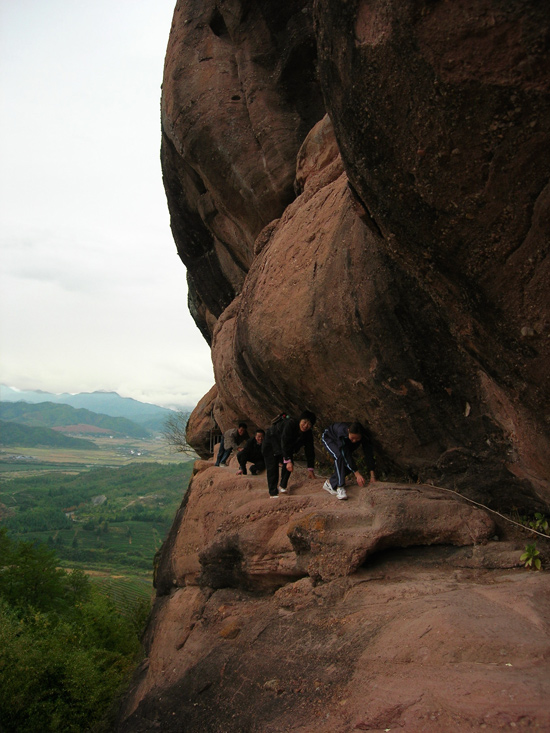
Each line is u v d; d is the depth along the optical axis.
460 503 5.34
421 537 5.21
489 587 4.27
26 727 7.28
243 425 10.81
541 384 3.88
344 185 6.73
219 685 4.90
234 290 12.67
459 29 3.03
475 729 2.74
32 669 7.67
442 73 3.20
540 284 3.49
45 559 21.39
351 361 6.24
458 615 3.72
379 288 5.57
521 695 2.83
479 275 3.78
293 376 7.25
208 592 6.99
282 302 7.17
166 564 9.05
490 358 4.25
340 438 6.41
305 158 8.50
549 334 3.59
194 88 9.88
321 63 4.11
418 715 2.99
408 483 6.54
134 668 8.57
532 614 3.62
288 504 6.45
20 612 19.14
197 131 9.70
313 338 6.59
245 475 8.30
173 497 150.50
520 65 2.92
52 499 143.50
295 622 4.89
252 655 4.89
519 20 2.83
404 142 3.66
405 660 3.52
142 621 15.37
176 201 12.33
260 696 4.29
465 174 3.46
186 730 4.66
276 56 9.60
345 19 3.64
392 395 5.98
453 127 3.34
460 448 5.72
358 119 3.88
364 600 4.63
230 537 6.58
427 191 3.72
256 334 7.68
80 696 7.52
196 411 17.41
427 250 4.07
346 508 5.80
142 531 101.69
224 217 11.03
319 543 5.31
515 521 5.30
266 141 9.30
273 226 8.80
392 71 3.44
